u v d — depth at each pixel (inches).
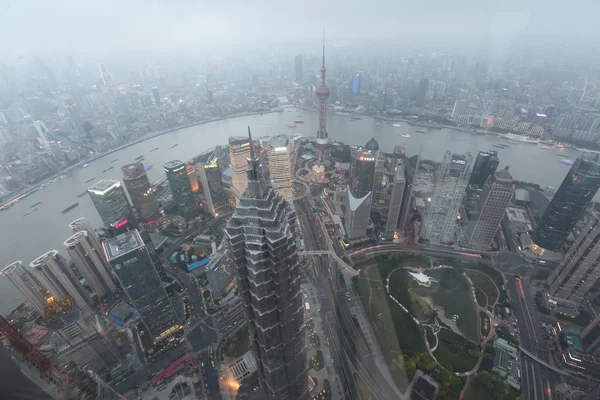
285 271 4694.9
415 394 6939.0
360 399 6983.3
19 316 6934.1
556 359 7859.3
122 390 7800.2
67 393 2893.7
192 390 7677.2
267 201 4328.3
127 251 7495.1
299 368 6156.5
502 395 6914.4
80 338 6894.7
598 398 6003.9
